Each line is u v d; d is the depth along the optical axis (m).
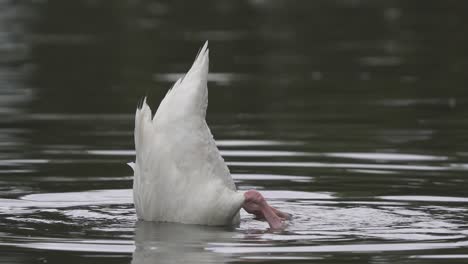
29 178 12.62
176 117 10.35
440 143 15.05
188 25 35.28
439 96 20.52
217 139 15.52
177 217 10.32
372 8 41.31
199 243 9.27
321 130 16.38
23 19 36.88
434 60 26.53
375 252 8.80
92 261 8.52
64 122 17.28
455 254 8.70
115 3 42.19
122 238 9.49
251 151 14.48
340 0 43.94
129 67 25.17
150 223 10.29
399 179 12.49
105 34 32.59
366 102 19.75
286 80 23.27
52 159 13.88
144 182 10.40
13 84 22.47
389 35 32.84
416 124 16.97
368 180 12.46
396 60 26.64
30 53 28.12
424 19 37.47
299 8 41.25
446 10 40.53
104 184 12.34
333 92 21.33
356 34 33.38
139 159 10.47
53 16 37.94
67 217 10.51
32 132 16.22
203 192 10.23
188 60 26.47
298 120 17.52
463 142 15.11
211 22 36.47
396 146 14.84
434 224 10.07
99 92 21.14
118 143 15.16
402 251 8.83
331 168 13.23
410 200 11.31
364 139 15.51
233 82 22.97
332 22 36.81
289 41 31.33
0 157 13.98
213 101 20.08
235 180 12.51
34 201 11.34
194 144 10.30
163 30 33.59
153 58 26.84
